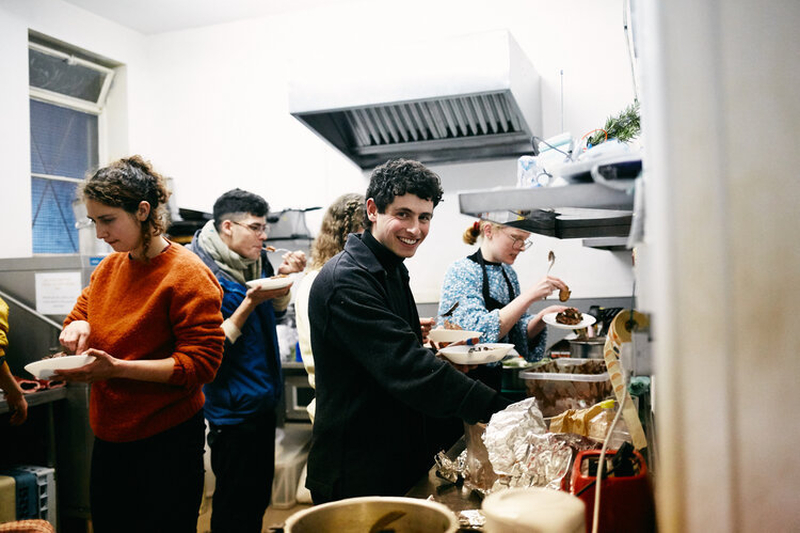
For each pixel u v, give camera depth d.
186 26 4.45
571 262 3.71
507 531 0.64
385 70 3.16
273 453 2.66
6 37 3.60
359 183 4.11
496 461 1.17
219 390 2.51
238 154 4.39
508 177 3.81
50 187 4.13
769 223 0.61
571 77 3.72
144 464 1.86
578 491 0.88
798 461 0.61
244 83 4.37
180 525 1.91
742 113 0.61
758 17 0.61
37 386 2.98
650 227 0.64
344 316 1.50
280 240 3.95
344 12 4.14
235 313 2.48
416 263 3.99
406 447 1.58
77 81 4.26
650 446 1.29
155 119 4.58
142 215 1.82
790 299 0.61
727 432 0.62
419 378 1.41
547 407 1.78
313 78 3.26
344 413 1.54
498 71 3.01
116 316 1.88
